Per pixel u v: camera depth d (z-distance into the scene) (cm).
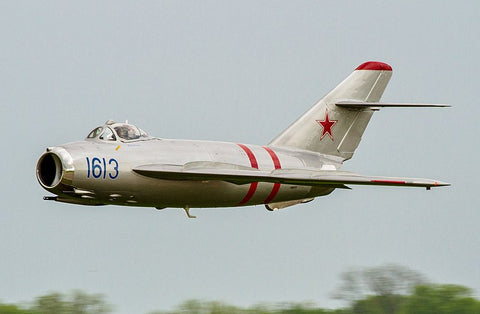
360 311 7556
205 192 8131
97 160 7419
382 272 7600
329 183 7819
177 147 7994
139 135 7850
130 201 7838
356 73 9331
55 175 7506
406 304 7475
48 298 6769
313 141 9119
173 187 7875
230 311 6938
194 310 6881
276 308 7238
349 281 7662
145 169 7550
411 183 7675
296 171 7900
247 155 8456
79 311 6762
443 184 7712
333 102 9225
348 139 9300
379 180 7656
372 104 9019
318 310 7394
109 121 7794
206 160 8056
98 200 7731
